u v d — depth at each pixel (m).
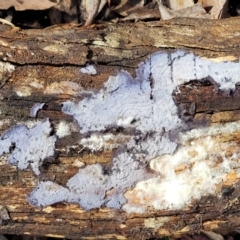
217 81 0.48
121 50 0.48
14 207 0.49
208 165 0.48
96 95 0.48
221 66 0.48
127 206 0.49
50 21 0.58
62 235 0.50
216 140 0.48
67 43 0.48
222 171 0.49
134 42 0.49
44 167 0.48
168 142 0.48
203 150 0.48
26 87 0.47
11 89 0.47
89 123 0.48
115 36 0.49
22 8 0.56
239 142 0.48
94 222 0.49
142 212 0.49
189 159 0.48
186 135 0.48
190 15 0.57
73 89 0.48
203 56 0.48
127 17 0.58
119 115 0.48
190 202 0.49
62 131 0.48
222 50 0.49
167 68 0.48
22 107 0.47
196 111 0.48
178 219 0.50
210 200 0.49
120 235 0.50
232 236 0.57
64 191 0.48
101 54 0.48
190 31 0.49
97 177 0.48
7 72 0.47
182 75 0.48
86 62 0.48
